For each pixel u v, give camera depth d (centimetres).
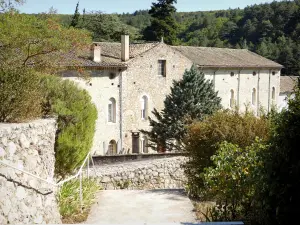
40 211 720
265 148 710
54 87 1017
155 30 5681
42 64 1725
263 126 1218
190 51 3909
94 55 2841
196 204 1097
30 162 727
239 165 845
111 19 5519
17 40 1565
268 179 595
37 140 778
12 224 578
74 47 1866
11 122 780
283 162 580
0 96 777
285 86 4903
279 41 7356
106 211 973
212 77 3722
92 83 2848
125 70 3069
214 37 9644
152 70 3247
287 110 632
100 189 1235
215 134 1222
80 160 1038
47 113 966
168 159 1711
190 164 1359
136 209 1004
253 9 9750
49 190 809
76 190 992
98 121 2920
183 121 2594
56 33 1717
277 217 587
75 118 974
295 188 566
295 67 6262
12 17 1584
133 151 3203
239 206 890
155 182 1612
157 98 3306
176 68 3403
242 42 8538
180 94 2741
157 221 905
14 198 627
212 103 2780
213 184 889
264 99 4422
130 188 1524
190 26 11019
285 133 580
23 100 812
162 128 2738
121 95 3056
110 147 3064
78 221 876
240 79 4047
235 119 1272
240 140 1194
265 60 4525
